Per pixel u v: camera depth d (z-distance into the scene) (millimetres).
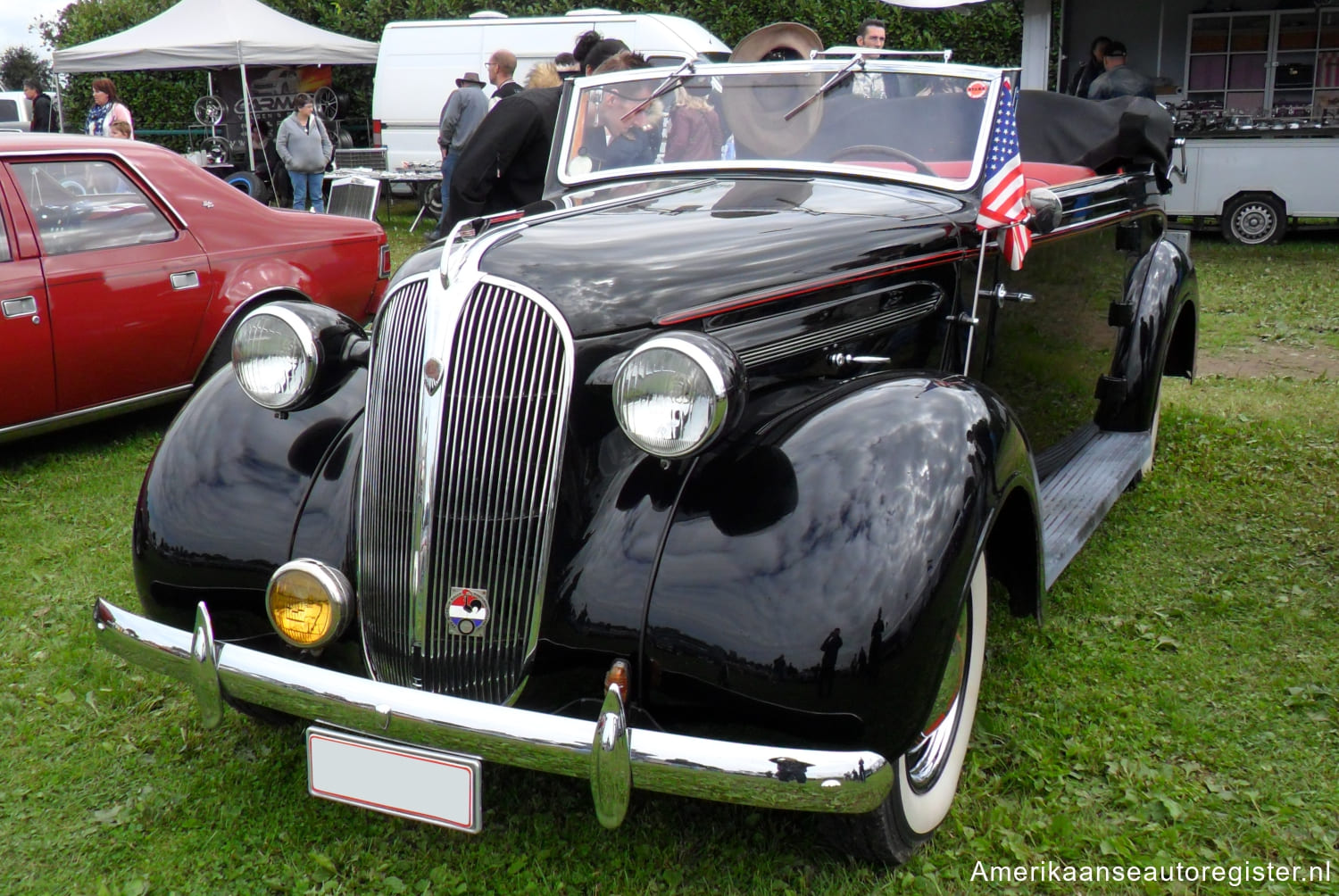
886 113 3326
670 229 2578
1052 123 4508
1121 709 2990
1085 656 3312
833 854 2441
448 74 14086
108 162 5211
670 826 2553
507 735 1983
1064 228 3602
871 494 2055
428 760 2078
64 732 2969
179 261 5312
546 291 2176
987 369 3281
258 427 2543
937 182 3205
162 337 5273
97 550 4234
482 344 2152
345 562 2350
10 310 4742
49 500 4770
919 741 2084
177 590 2430
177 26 14508
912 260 2818
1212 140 12500
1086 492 3623
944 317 2992
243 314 5547
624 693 2004
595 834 2529
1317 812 2574
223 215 5562
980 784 2697
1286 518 4426
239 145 16125
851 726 1956
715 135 3500
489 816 2602
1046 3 12344
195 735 2914
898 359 2877
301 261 5793
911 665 1979
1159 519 4430
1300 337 7969
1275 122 12383
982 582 2520
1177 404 6098
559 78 7195
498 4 16484
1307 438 5441
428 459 2150
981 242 3035
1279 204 12359
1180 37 13977
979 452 2189
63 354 4945
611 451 2225
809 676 1938
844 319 2670
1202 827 2527
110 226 5152
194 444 2541
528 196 5703
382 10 17312
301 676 2148
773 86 3453
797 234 2635
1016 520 2504
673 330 2094
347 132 17031
